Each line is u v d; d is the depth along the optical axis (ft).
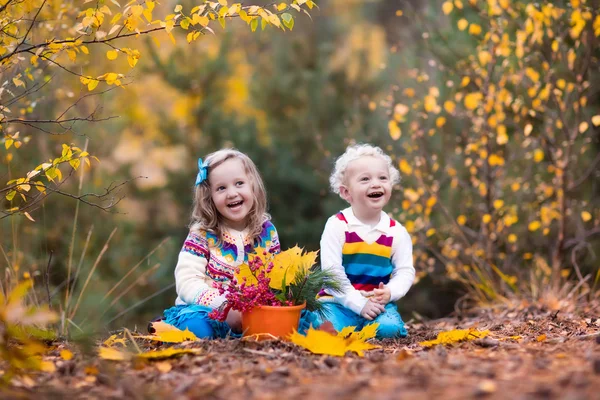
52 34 12.35
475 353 8.11
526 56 16.47
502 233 17.07
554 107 16.87
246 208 10.93
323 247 11.21
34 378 7.09
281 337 9.07
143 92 33.60
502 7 15.08
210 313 9.59
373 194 11.14
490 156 15.71
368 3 44.80
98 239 22.04
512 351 8.12
